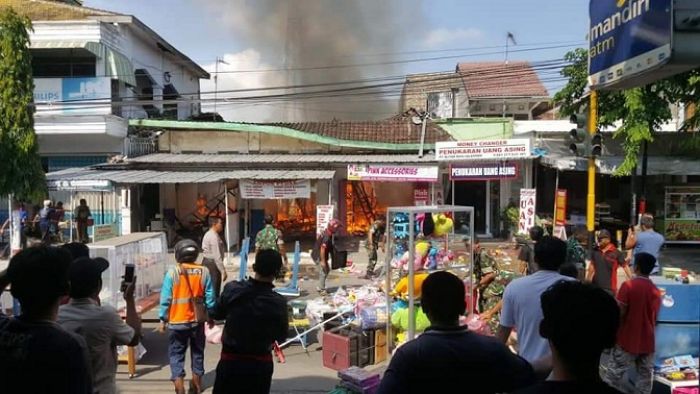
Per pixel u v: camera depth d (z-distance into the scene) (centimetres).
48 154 2142
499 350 269
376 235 1422
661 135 1852
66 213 1980
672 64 330
